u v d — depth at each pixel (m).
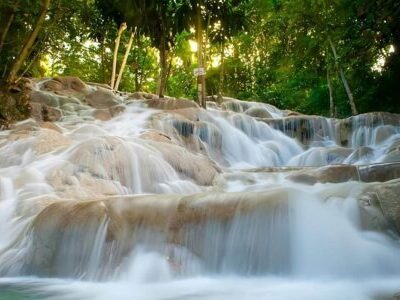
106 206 5.60
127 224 5.45
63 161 8.02
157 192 8.34
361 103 21.92
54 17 16.47
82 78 26.67
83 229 5.43
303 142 15.27
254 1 22.47
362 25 16.84
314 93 26.45
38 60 20.80
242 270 5.05
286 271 4.93
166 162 8.94
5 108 12.50
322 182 8.63
